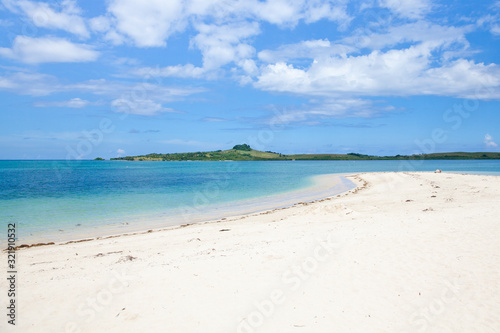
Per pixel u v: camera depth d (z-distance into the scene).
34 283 9.15
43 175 74.94
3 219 21.69
